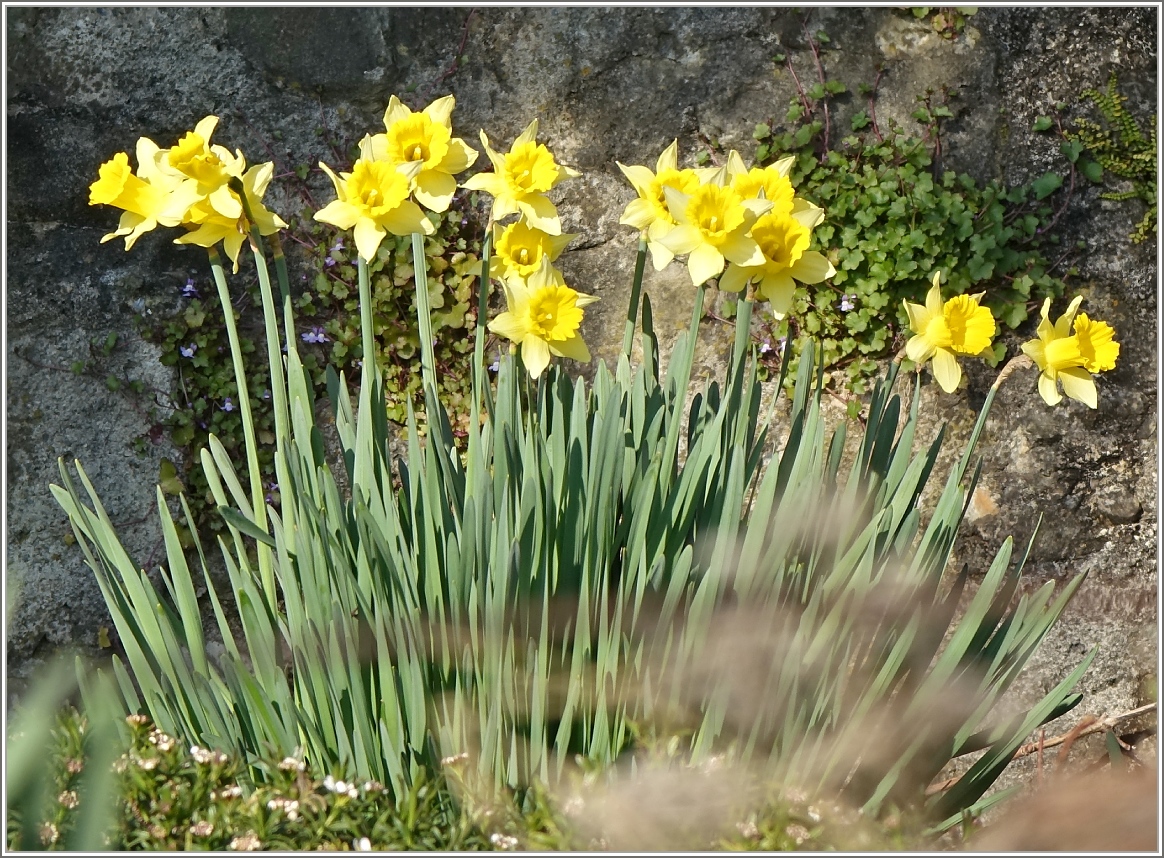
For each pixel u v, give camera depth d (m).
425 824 2.18
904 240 2.70
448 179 2.30
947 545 2.33
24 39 2.65
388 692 2.23
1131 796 1.94
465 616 2.24
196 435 2.68
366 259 2.28
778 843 2.15
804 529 2.29
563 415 2.30
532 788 2.23
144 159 2.29
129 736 2.21
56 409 2.66
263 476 2.70
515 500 2.26
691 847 2.15
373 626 2.24
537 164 2.30
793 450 2.36
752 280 2.31
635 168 2.34
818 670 2.25
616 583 2.29
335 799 2.19
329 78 2.69
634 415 2.33
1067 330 2.31
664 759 2.21
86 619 2.68
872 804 2.27
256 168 2.30
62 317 2.67
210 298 2.69
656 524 2.29
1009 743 2.32
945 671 2.26
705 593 2.22
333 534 2.28
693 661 2.23
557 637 2.27
